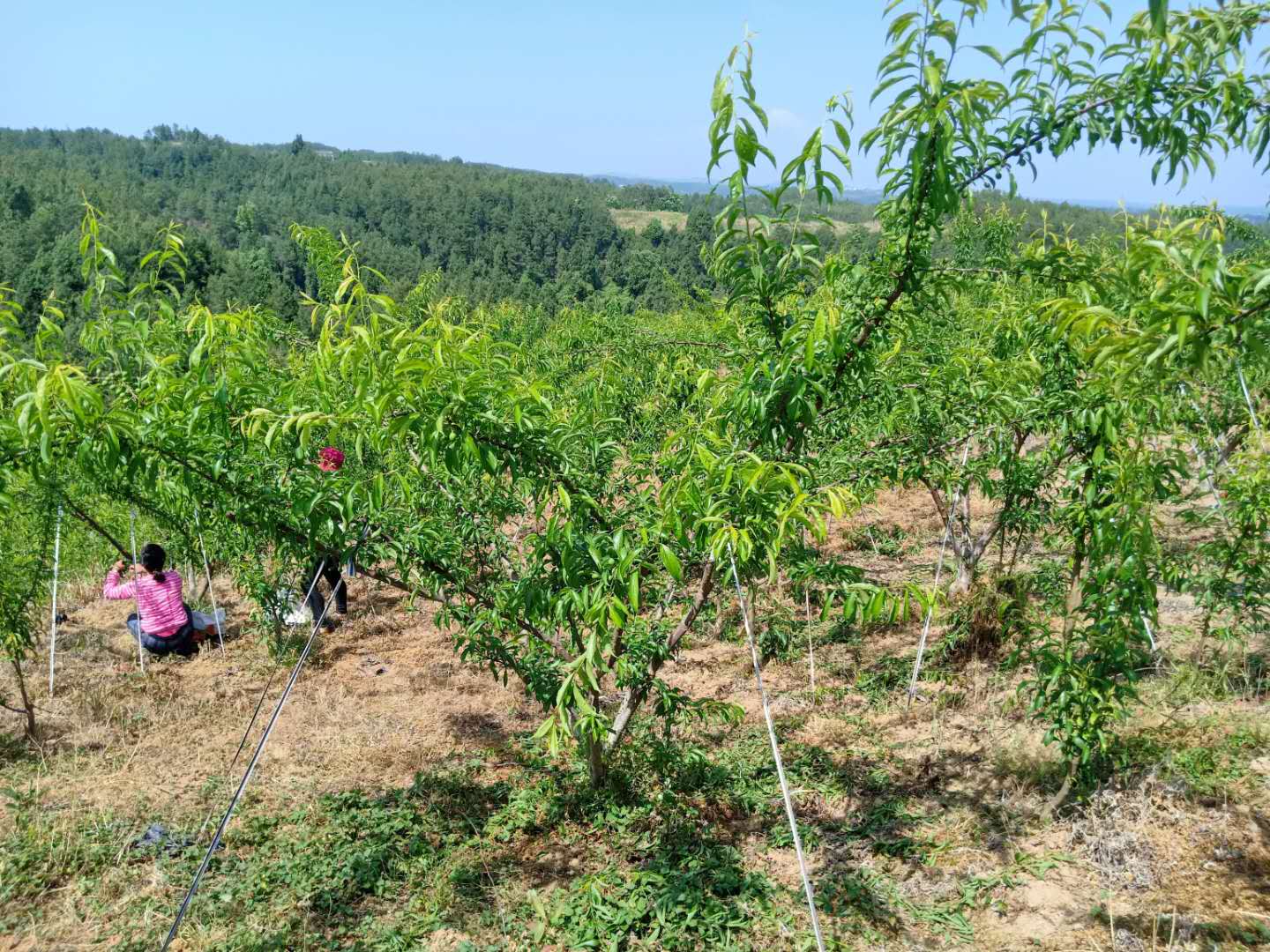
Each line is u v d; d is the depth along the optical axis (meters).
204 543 5.86
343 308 2.79
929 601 3.07
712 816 4.46
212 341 3.08
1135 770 4.10
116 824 4.52
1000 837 3.99
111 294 3.56
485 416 2.93
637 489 4.27
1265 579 4.46
